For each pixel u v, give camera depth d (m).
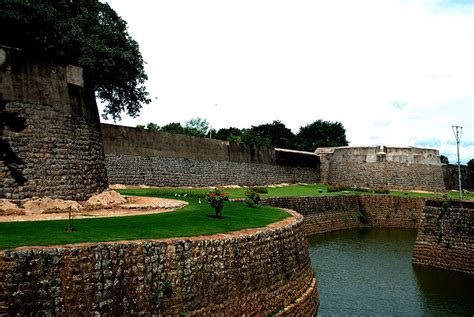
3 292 9.05
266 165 58.31
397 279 25.34
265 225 18.34
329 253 32.62
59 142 19.12
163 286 11.66
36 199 17.50
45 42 28.86
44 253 9.74
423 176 64.25
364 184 65.00
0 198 16.66
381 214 51.19
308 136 108.88
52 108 19.00
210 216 19.75
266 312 15.41
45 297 9.53
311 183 68.62
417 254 29.30
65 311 9.76
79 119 20.52
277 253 17.03
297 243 19.53
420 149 65.06
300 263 19.30
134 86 38.47
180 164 43.22
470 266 26.16
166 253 12.03
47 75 18.95
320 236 41.44
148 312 11.23
